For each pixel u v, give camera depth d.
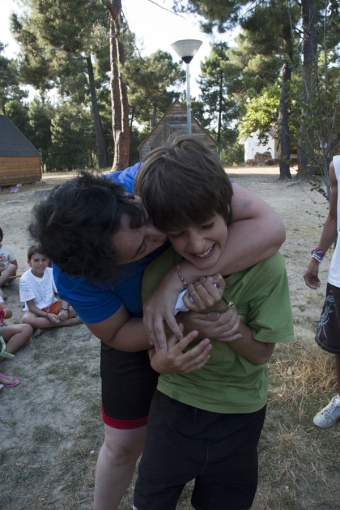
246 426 1.43
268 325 1.32
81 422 2.69
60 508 2.07
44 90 24.44
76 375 3.24
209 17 12.74
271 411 2.62
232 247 1.25
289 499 2.03
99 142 31.80
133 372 1.61
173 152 1.13
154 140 19.06
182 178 1.06
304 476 2.16
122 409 1.66
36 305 4.10
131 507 2.06
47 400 2.95
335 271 2.29
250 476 1.49
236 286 1.31
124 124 16.03
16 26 17.25
